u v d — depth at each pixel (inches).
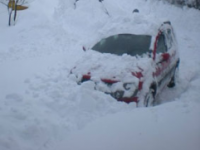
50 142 176.6
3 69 342.3
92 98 221.8
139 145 166.6
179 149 161.5
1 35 548.4
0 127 177.6
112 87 237.3
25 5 676.7
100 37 304.5
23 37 528.7
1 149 160.2
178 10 718.5
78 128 196.7
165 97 309.0
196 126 186.5
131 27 299.3
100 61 264.5
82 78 254.2
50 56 417.1
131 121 197.6
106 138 176.7
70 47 481.7
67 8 648.4
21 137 175.3
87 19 598.5
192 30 631.8
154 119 199.0
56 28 552.4
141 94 235.6
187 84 338.6
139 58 261.6
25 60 391.9
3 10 659.4
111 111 218.4
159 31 293.3
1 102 220.5
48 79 270.8
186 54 472.1
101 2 650.8
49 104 220.5
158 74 267.3
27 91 246.4
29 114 198.7
